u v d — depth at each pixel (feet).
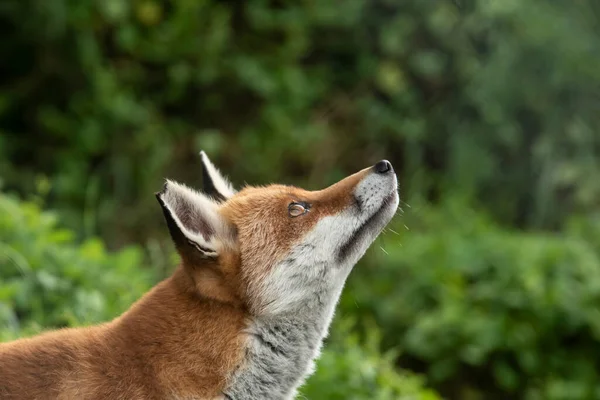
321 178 81.61
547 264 67.51
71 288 49.55
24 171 77.41
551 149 82.33
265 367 35.27
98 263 52.80
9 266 49.80
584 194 80.07
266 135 81.25
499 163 84.12
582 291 65.26
